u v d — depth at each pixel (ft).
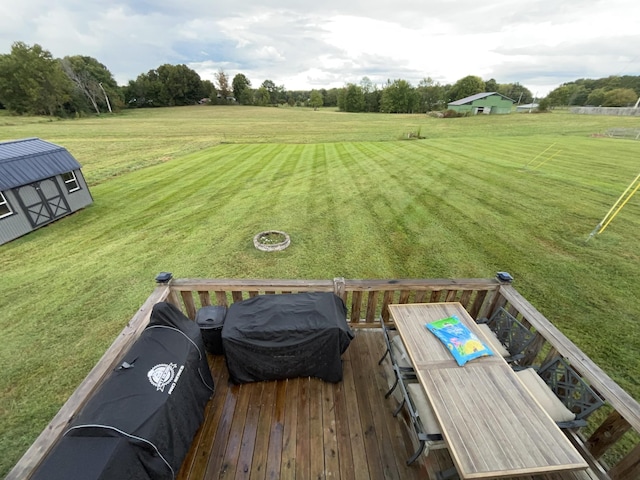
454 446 6.07
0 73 162.09
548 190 38.83
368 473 7.89
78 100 190.29
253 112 215.72
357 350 11.80
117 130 121.60
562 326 16.58
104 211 37.99
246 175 52.13
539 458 5.90
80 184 38.52
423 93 250.98
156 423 6.31
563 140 80.23
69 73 200.03
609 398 7.07
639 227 28.30
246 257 25.23
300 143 86.94
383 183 44.11
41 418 12.57
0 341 17.08
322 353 9.66
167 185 47.88
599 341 15.47
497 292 11.45
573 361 8.09
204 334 10.96
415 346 8.59
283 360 9.71
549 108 172.76
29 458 5.84
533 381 8.57
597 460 7.77
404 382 8.80
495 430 6.40
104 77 226.17
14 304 20.36
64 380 14.48
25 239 31.17
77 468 5.17
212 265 24.25
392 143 81.61
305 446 8.48
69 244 29.53
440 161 56.34
